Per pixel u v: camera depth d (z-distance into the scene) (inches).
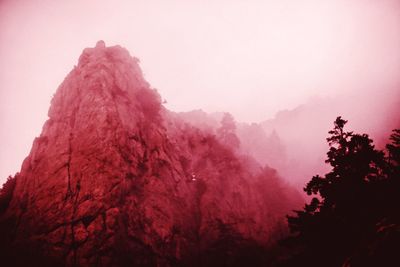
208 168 3117.6
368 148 892.0
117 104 2628.0
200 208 2699.3
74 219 1929.1
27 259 1838.1
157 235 2102.6
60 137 2452.0
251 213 2822.3
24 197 2215.8
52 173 2202.3
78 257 1787.6
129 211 2080.5
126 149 2390.5
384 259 323.3
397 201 694.5
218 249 2293.3
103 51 3142.2
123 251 1883.6
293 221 878.4
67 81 2947.8
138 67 3440.0
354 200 781.3
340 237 746.8
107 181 2098.9
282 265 876.0
